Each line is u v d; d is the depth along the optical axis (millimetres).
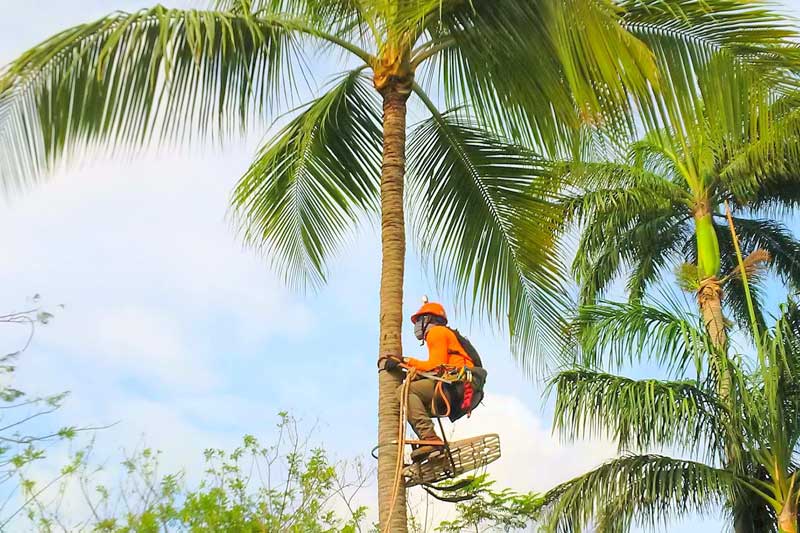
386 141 8656
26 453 9523
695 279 16391
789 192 17109
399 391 7891
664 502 13828
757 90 8102
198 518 10883
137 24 7758
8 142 7422
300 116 10016
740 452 13859
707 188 16750
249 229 10359
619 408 13867
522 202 10117
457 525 15312
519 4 7715
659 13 8141
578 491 14156
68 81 7629
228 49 8336
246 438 11930
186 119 8016
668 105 7840
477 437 7871
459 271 10078
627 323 14547
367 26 8812
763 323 18500
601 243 17719
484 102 8586
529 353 10211
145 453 11094
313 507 11875
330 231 10445
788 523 13453
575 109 7973
